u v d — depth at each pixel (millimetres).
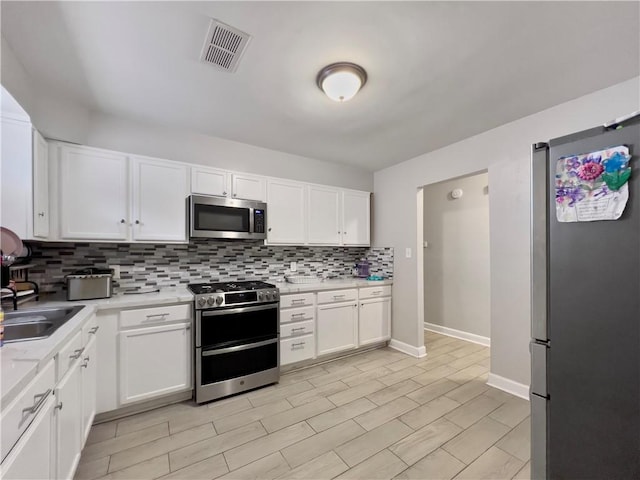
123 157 2230
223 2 1263
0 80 1433
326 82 1762
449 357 3225
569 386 937
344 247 3863
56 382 1188
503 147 2500
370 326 3359
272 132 2682
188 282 2754
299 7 1292
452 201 4109
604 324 864
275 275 3309
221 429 1900
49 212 1956
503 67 1713
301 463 1611
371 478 1510
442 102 2117
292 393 2396
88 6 1277
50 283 2186
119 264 2443
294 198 3123
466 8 1286
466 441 1798
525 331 2348
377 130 2625
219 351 2277
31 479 958
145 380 2041
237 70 1754
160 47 1553
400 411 2125
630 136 818
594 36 1455
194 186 2531
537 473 1022
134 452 1678
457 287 4020
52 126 1970
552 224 981
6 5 1255
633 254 812
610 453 852
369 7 1287
